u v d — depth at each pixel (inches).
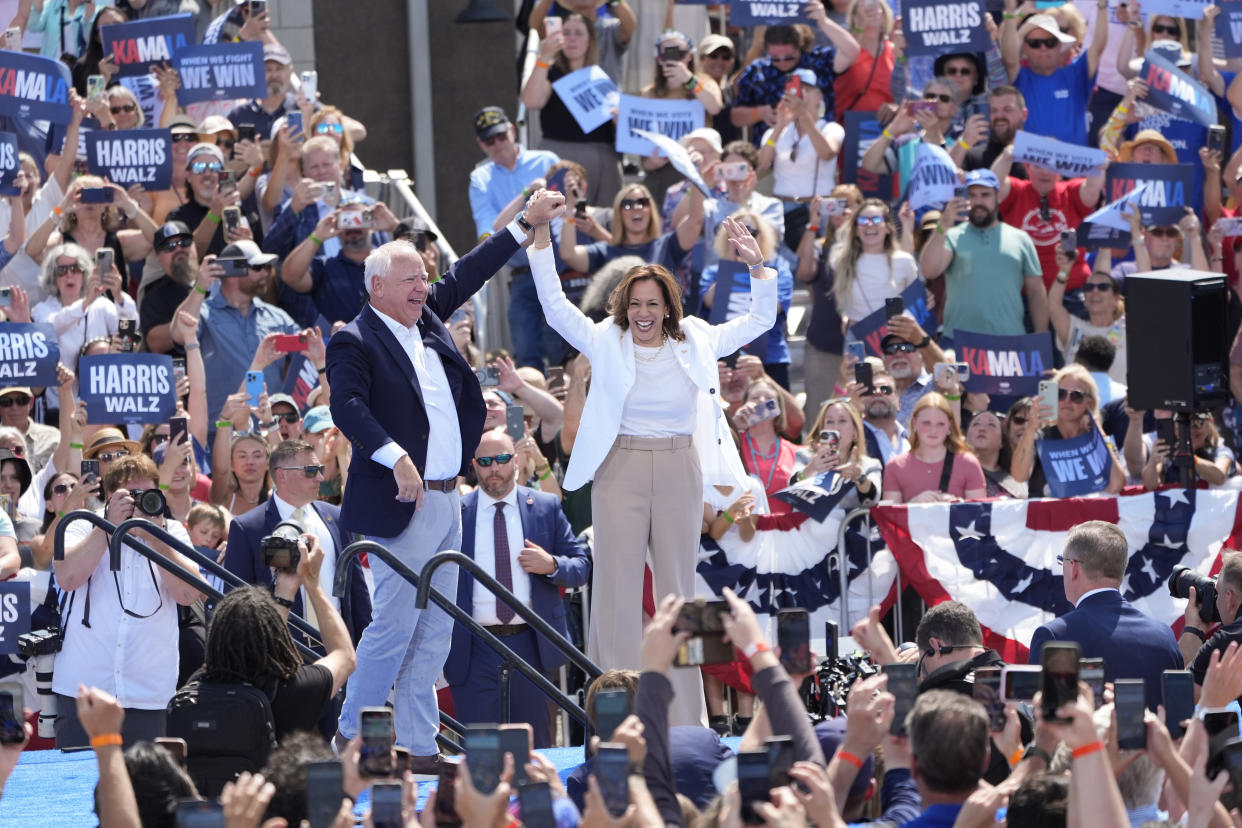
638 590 1000.2
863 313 1603.1
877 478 1352.1
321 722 1087.0
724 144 1915.6
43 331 1403.8
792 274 1781.5
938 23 1791.3
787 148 1797.5
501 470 1216.8
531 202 964.6
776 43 1871.3
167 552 1076.5
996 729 703.1
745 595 1315.2
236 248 1475.1
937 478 1368.1
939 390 1413.6
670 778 619.5
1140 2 1844.2
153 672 1069.8
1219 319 1302.9
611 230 1669.5
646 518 999.0
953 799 628.7
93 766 1042.7
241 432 1332.4
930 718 627.8
